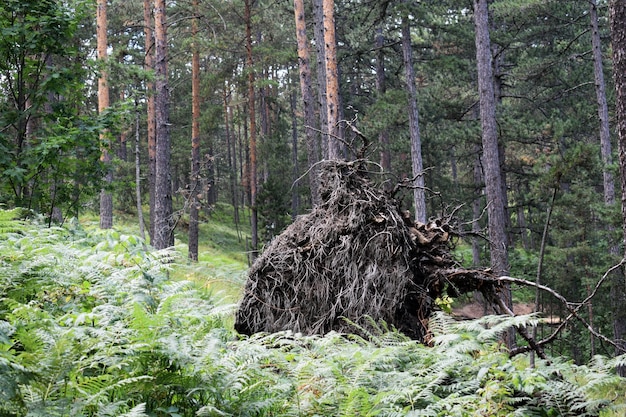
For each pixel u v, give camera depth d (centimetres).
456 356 502
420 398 451
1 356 302
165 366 380
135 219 3428
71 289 519
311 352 525
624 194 688
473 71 2983
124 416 308
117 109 953
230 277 1084
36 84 941
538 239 2498
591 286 1805
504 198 2472
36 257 538
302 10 2134
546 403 459
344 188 703
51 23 913
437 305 688
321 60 2158
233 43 2650
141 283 554
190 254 2175
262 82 2442
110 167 966
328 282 676
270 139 3312
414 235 705
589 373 486
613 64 700
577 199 1934
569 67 2858
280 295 695
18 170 838
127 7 2791
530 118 2405
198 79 2538
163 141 1780
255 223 2866
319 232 695
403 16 2272
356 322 655
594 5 2144
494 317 554
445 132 2550
